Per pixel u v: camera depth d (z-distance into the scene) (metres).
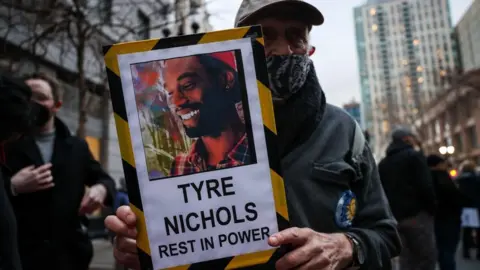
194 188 1.27
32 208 2.47
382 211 1.70
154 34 11.62
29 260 2.42
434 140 57.34
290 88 1.63
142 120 1.27
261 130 1.29
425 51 84.50
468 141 45.62
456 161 48.34
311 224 1.55
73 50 10.59
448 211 5.71
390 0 92.12
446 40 82.75
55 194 2.56
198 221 1.26
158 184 1.26
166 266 1.24
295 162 1.60
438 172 5.72
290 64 1.63
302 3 1.62
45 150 2.71
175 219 1.26
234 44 1.30
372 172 1.76
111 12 9.63
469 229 8.48
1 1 7.03
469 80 29.70
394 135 4.86
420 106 51.38
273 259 1.26
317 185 1.58
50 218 2.51
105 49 1.28
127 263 1.47
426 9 85.81
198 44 1.29
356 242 1.45
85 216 3.15
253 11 1.63
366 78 91.19
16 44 8.32
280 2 1.61
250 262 1.26
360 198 1.71
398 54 89.25
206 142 1.28
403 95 59.16
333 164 1.60
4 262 1.37
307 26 1.73
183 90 1.29
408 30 87.81
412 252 4.52
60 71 10.18
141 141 1.27
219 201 1.27
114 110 1.27
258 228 1.27
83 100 7.20
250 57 1.30
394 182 4.59
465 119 45.62
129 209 1.28
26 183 2.37
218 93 1.29
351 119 1.79
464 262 7.99
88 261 2.71
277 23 1.66
